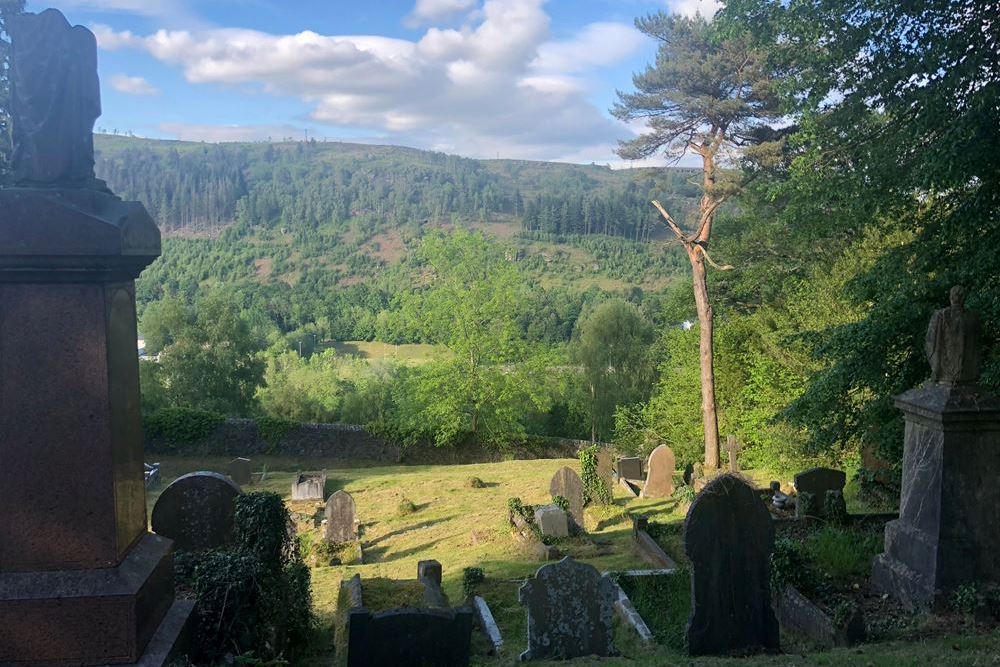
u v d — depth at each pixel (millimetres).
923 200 14367
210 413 39406
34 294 4984
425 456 40562
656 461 20750
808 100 12961
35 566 5059
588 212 157875
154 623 5496
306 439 39688
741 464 28531
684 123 26641
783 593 9031
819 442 14023
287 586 8180
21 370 4996
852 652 7020
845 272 23688
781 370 25469
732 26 13555
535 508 17344
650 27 26062
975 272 10992
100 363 5070
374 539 19547
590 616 8180
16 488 5020
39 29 5117
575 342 44938
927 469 8641
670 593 9930
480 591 11602
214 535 10789
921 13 11273
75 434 5055
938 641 7305
